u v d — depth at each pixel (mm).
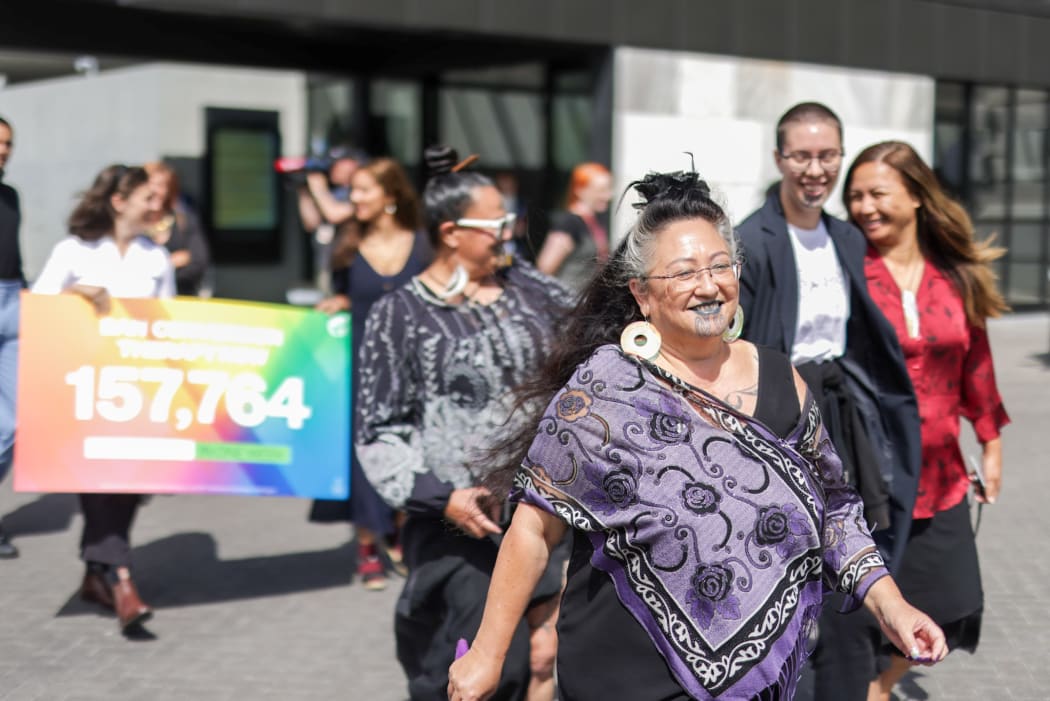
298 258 21734
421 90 16547
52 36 14062
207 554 7094
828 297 4191
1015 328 17281
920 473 4203
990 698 5023
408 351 4008
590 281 2875
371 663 5418
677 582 2566
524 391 3109
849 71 15555
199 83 21000
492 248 4023
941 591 4344
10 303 6605
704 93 14281
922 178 4281
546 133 14492
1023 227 18297
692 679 2564
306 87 19266
